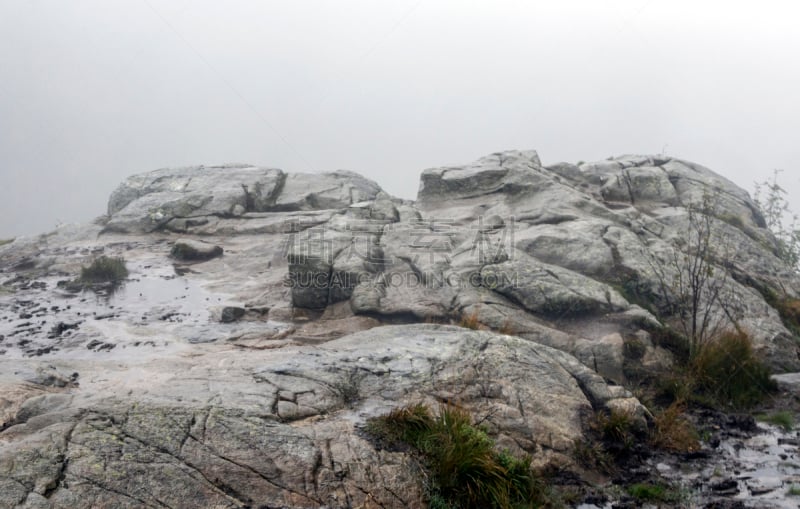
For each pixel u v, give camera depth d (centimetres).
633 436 904
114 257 1836
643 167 2095
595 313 1286
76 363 971
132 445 634
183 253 1831
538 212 1705
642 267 1448
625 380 1134
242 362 948
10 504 534
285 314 1373
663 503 743
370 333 1085
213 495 605
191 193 2245
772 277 1627
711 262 1545
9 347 1111
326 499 638
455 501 687
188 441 657
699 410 1052
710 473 824
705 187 2030
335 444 710
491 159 2122
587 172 2116
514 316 1247
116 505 564
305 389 819
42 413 727
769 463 852
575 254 1470
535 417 871
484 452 737
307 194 2305
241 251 1864
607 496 762
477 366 941
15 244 1989
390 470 695
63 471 583
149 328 1249
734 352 1159
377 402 830
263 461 656
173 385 807
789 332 1373
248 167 2566
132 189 2381
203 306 1424
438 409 828
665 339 1247
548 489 763
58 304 1417
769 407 1075
